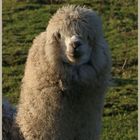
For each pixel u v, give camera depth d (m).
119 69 20.50
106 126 15.92
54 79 8.42
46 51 8.42
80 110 8.59
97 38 8.52
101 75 8.55
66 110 8.52
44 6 26.73
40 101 8.55
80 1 27.11
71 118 8.56
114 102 17.41
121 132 15.69
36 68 8.55
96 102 8.67
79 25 8.42
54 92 8.47
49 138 8.59
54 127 8.55
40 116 8.59
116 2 27.44
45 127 8.59
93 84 8.52
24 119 8.79
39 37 8.71
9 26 25.08
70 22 8.42
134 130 15.81
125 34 24.23
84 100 8.56
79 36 8.35
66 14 8.53
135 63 21.22
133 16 26.16
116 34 24.30
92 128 8.74
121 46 23.00
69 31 8.38
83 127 8.66
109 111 16.81
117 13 26.53
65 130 8.57
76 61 8.27
